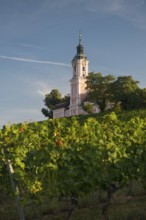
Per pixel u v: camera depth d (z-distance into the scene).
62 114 145.38
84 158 8.61
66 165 8.37
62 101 154.38
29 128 10.07
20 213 8.18
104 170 8.98
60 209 10.84
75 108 140.62
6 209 10.51
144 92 88.00
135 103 84.56
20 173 8.16
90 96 97.56
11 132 8.98
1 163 8.61
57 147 8.45
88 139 9.15
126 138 9.93
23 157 8.39
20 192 8.37
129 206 11.03
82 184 8.60
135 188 12.67
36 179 8.19
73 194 8.80
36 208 10.63
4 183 9.02
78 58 148.38
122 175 9.28
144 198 11.91
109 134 9.84
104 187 9.05
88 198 11.39
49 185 8.23
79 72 146.75
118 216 9.80
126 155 9.46
